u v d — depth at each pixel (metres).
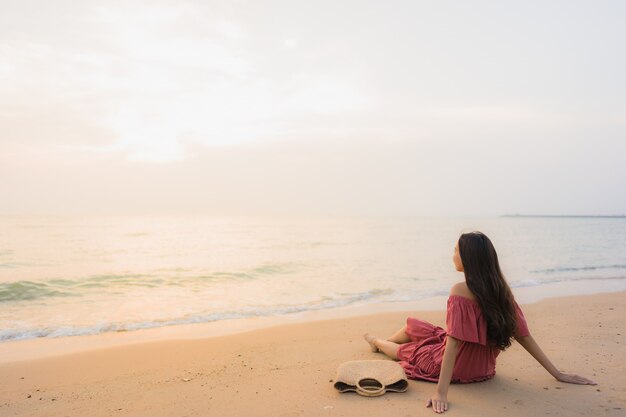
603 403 3.58
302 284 13.27
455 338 3.65
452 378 4.04
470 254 3.76
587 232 61.53
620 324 6.88
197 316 8.54
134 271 15.66
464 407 3.51
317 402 3.72
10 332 7.18
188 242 32.69
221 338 6.46
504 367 4.56
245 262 19.28
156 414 3.60
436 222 109.12
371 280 14.17
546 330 6.43
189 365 5.09
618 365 4.64
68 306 9.73
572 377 4.09
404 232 54.00
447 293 11.51
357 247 29.27
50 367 5.06
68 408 3.80
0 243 28.56
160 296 11.12
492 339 3.83
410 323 4.74
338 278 14.67
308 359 5.25
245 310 9.18
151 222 85.81
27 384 4.46
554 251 27.78
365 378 3.99
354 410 3.51
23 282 12.52
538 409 3.46
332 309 9.29
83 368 5.01
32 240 31.84
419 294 11.37
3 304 9.99
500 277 3.75
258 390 4.11
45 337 6.85
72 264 18.00
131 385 4.39
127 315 8.69
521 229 72.50
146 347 5.94
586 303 9.22
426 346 4.40
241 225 76.88
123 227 58.66
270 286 12.89
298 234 47.56
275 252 25.02
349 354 5.46
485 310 3.68
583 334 6.14
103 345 6.31
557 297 10.20
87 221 83.81
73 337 6.85
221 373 4.74
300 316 8.53
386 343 5.04
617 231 65.19
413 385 4.05
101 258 20.45
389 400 3.69
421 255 23.45
